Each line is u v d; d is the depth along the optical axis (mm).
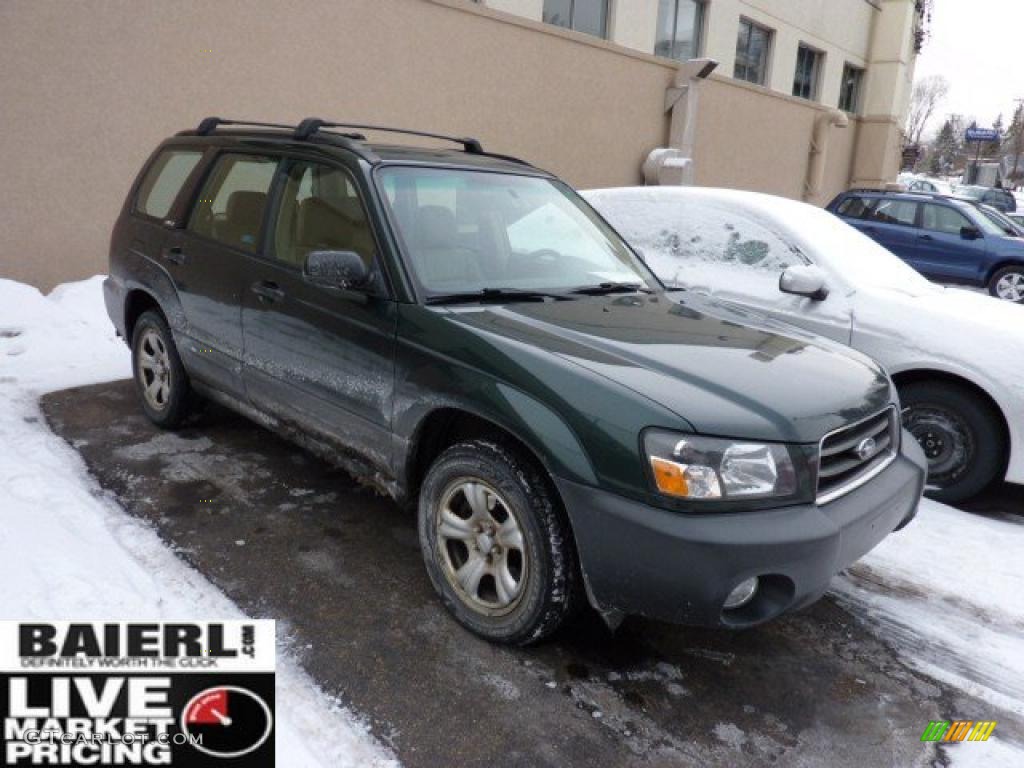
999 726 2621
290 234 3596
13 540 3166
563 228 3855
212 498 3803
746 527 2326
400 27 9133
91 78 6941
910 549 3824
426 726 2420
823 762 2406
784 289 4590
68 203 7039
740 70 16812
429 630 2893
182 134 4711
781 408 2510
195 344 4133
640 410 2391
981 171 40656
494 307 3070
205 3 7480
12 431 4441
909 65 22969
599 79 11992
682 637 2990
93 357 5902
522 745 2373
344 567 3281
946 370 4285
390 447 3088
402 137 9453
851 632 3117
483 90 10273
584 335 2838
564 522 2588
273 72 8109
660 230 5648
